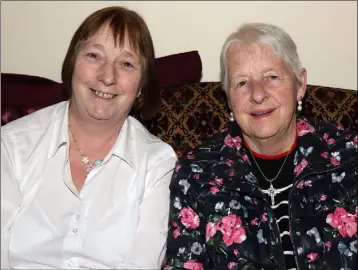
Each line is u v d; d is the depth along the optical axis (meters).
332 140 1.57
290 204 1.45
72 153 1.53
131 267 1.42
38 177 1.43
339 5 2.09
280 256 1.42
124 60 1.46
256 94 1.44
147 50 1.50
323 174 1.50
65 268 1.44
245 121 1.52
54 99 1.82
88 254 1.44
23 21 2.15
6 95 1.80
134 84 1.48
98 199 1.46
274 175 1.54
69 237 1.42
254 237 1.47
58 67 2.17
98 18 1.45
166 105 1.81
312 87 1.83
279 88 1.47
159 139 1.64
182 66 1.87
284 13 2.10
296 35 2.12
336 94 1.80
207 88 1.82
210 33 2.12
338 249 1.43
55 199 1.43
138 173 1.50
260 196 1.46
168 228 1.53
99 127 1.50
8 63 2.17
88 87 1.44
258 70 1.48
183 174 1.55
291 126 1.55
